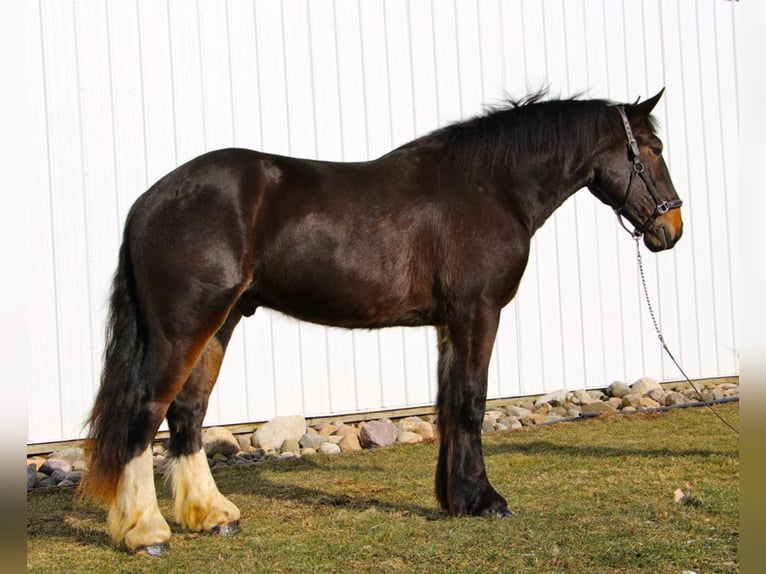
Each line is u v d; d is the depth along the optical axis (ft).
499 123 14.51
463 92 27.25
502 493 15.24
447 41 27.07
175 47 23.91
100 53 23.11
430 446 21.72
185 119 24.02
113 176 23.20
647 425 22.76
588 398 27.35
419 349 26.21
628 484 15.58
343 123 25.81
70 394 22.47
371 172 13.74
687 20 30.25
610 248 28.89
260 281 13.05
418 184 13.75
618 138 15.07
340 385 25.20
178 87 23.94
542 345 27.81
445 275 13.61
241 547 12.45
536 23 28.19
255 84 24.81
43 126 22.40
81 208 22.79
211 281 12.23
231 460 21.07
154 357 12.24
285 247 12.82
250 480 17.85
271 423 23.16
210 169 12.59
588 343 28.48
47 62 22.48
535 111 14.74
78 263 22.68
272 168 12.99
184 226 12.25
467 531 12.60
